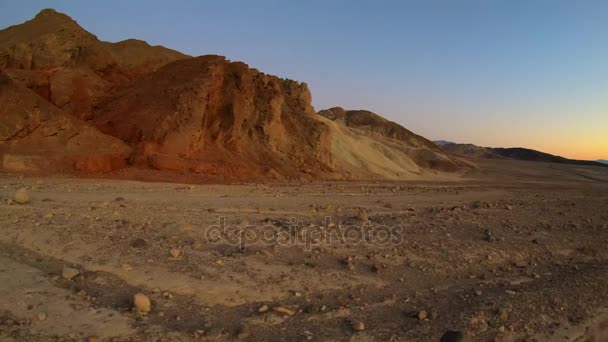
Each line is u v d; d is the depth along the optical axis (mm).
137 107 22156
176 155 20453
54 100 21750
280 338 5473
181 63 25547
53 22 25172
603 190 29859
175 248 7602
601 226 11969
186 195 13383
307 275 7184
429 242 9219
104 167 17953
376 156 34906
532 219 12141
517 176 47031
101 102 23141
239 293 6434
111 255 7090
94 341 4949
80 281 6207
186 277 6660
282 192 15977
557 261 9133
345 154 31641
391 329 5871
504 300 6875
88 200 11023
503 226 10969
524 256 9148
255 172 21828
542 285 7711
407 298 6840
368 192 17938
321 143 27953
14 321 5109
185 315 5789
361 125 70562
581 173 59375
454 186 26250
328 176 25703
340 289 6934
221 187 16297
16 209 9031
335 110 75250
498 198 18344
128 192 13156
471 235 9977
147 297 5781
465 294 7113
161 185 15438
